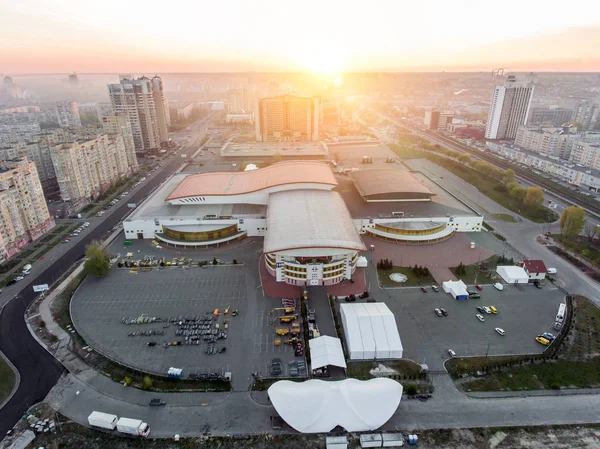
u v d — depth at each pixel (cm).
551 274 13588
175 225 16388
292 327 10831
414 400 8612
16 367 9594
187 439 7738
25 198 16062
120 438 7775
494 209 19912
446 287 12575
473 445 7581
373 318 10375
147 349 10125
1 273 13950
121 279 13438
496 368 9438
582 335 10594
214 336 10531
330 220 14538
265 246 12825
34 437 7788
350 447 7569
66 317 11419
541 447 7531
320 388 8281
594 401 8581
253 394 8775
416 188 18875
